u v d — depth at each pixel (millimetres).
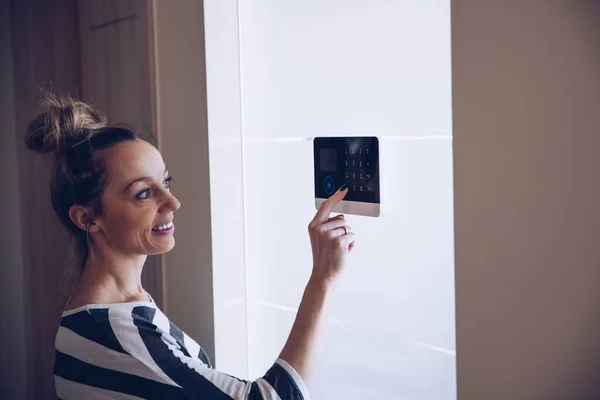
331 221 1236
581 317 999
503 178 1085
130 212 1169
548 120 1019
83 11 2264
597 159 960
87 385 1107
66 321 1145
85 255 1216
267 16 1729
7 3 2541
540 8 1016
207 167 1762
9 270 2615
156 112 1917
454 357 1369
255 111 1785
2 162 2586
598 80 951
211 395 1070
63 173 1179
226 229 1801
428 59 1377
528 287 1065
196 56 1763
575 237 997
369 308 1552
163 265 1950
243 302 1852
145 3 1916
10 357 2646
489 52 1089
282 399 1077
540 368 1061
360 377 1588
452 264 1359
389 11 1446
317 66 1621
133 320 1128
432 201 1390
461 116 1140
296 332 1155
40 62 2451
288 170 1714
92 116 1247
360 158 1316
